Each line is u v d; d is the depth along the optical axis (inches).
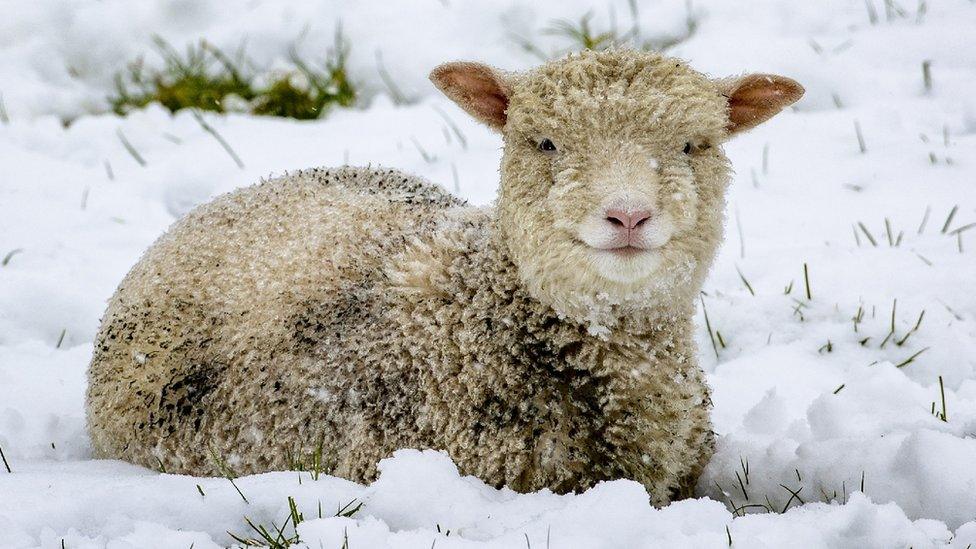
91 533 262.4
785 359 374.6
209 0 674.2
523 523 254.2
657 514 253.3
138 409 322.0
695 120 276.2
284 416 299.6
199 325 320.2
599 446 278.8
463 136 561.0
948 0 629.9
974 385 343.9
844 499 281.3
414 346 286.5
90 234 482.0
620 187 261.9
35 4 658.2
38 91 609.6
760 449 303.0
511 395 277.6
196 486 277.6
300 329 304.8
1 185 515.5
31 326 419.5
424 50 622.5
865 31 611.8
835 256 431.8
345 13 656.4
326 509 267.7
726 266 436.8
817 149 524.7
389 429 285.3
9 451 335.0
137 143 568.4
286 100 607.2
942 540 252.2
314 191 347.6
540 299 277.6
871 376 343.0
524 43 624.7
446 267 294.0
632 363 280.5
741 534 249.9
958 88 558.3
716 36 606.5
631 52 288.4
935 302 396.8
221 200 359.3
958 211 462.6
